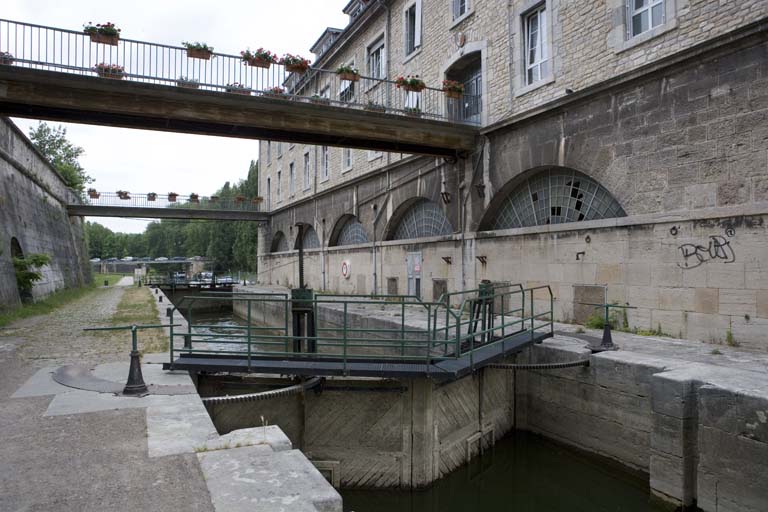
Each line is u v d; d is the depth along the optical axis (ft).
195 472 12.03
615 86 34.12
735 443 18.20
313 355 23.76
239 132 44.93
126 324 40.63
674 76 30.91
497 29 46.29
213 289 125.29
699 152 29.53
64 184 92.53
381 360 23.79
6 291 46.29
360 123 44.47
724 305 28.02
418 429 24.03
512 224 45.19
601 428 25.20
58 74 35.63
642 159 32.73
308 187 92.27
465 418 26.81
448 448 25.40
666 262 31.09
